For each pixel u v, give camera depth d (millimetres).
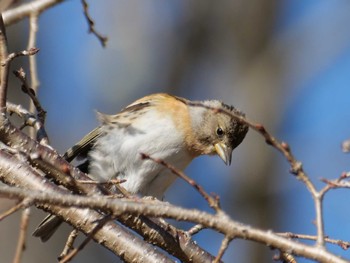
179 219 5598
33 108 8453
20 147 7062
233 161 16219
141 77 16609
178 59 17078
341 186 5602
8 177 6984
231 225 5602
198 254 7203
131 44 16875
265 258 14883
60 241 13664
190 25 17438
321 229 5637
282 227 15547
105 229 7047
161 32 17188
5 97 7074
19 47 14859
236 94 17047
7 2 7414
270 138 5656
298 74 17156
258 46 17469
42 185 6949
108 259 14133
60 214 7020
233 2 17703
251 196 15812
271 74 17156
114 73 16531
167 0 17500
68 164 7082
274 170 16141
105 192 7098
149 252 7055
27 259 13273
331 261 5570
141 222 7105
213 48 17375
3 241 13234
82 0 8836
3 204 5863
